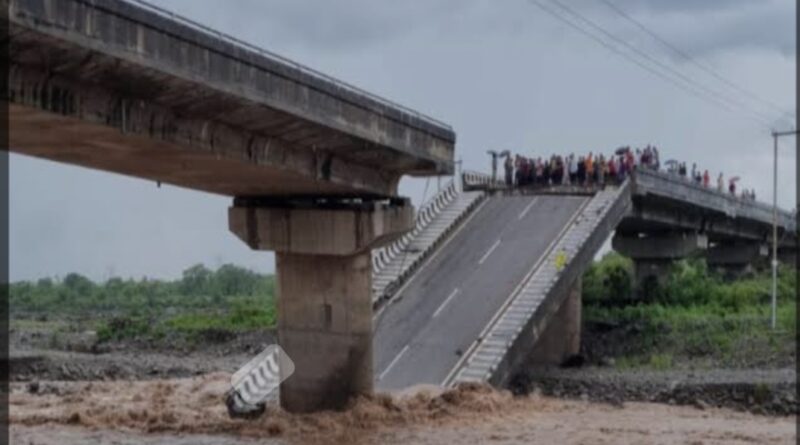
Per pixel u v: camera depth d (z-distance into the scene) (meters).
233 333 67.00
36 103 22.30
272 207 40.16
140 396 45.41
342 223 38.84
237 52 26.92
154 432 36.00
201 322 72.00
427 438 35.34
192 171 32.47
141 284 140.38
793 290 73.44
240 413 38.41
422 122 38.09
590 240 54.56
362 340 39.94
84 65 22.34
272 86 28.53
